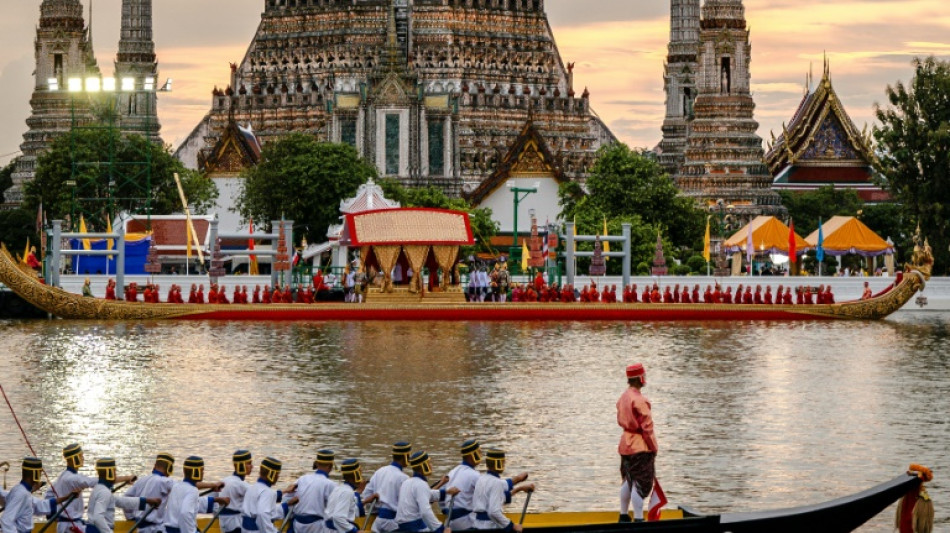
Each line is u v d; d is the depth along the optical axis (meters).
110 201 180.12
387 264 136.88
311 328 126.25
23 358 102.81
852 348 111.56
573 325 130.88
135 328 125.69
